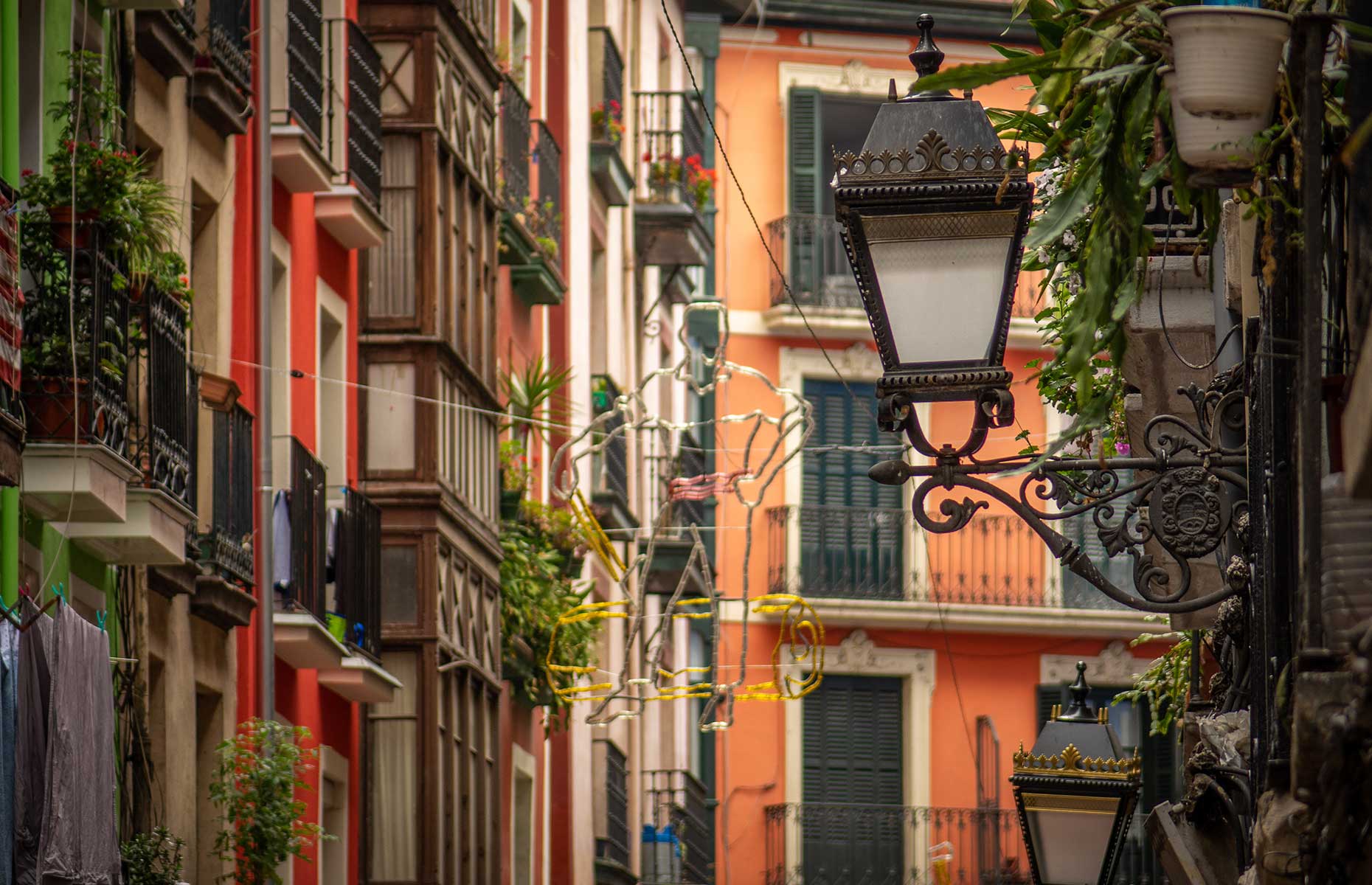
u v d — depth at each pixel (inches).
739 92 3503.9
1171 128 526.0
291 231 1787.6
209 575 1481.3
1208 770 706.8
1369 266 437.7
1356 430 389.4
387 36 2047.2
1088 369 521.3
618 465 2819.9
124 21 1339.8
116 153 1168.2
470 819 2123.5
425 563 1996.8
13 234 995.9
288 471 1706.4
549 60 2763.3
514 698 2429.9
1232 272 799.7
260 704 1567.4
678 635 3201.3
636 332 3139.8
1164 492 629.3
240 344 1630.2
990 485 629.6
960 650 3508.9
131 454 1222.9
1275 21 482.9
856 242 639.1
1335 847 418.0
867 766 3474.4
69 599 1227.2
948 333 633.0
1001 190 581.6
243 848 1462.8
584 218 2819.9
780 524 3422.7
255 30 1665.8
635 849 3031.5
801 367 3476.9
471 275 2167.8
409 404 2016.5
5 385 999.0
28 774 1022.4
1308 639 451.5
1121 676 3516.2
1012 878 3467.0
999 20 3508.9
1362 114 444.8
